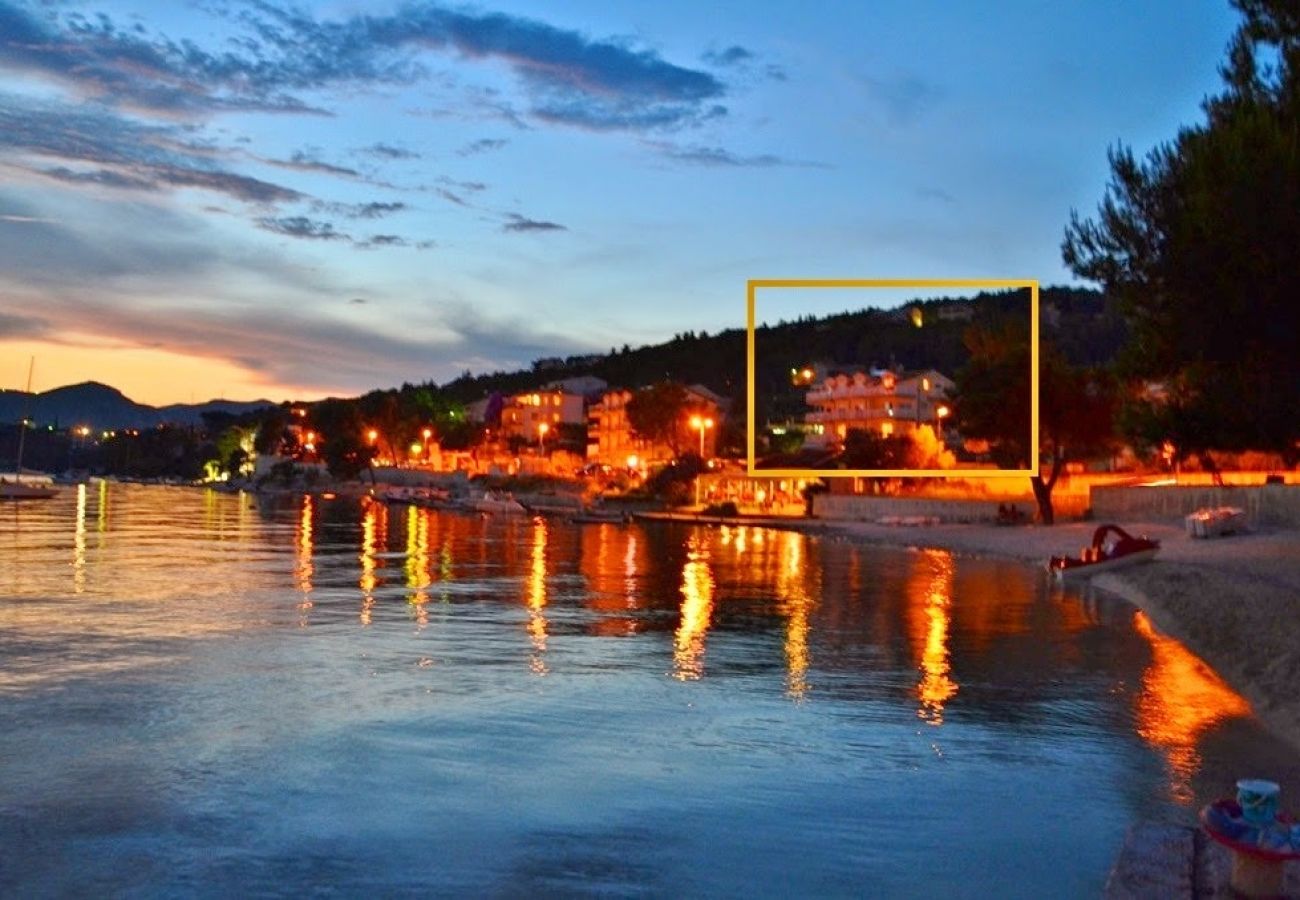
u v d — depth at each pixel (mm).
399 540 61969
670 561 48812
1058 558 40688
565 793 12484
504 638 24000
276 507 117000
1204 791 12789
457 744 14562
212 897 9492
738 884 9875
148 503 128000
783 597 33469
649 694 17984
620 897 9570
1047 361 63656
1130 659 21938
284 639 23312
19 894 9516
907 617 28594
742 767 13633
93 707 16531
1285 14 19078
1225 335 18047
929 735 15375
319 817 11562
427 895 9570
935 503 74938
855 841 10992
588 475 132750
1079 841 11047
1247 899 8484
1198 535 45188
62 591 32281
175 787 12562
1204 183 17391
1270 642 21109
